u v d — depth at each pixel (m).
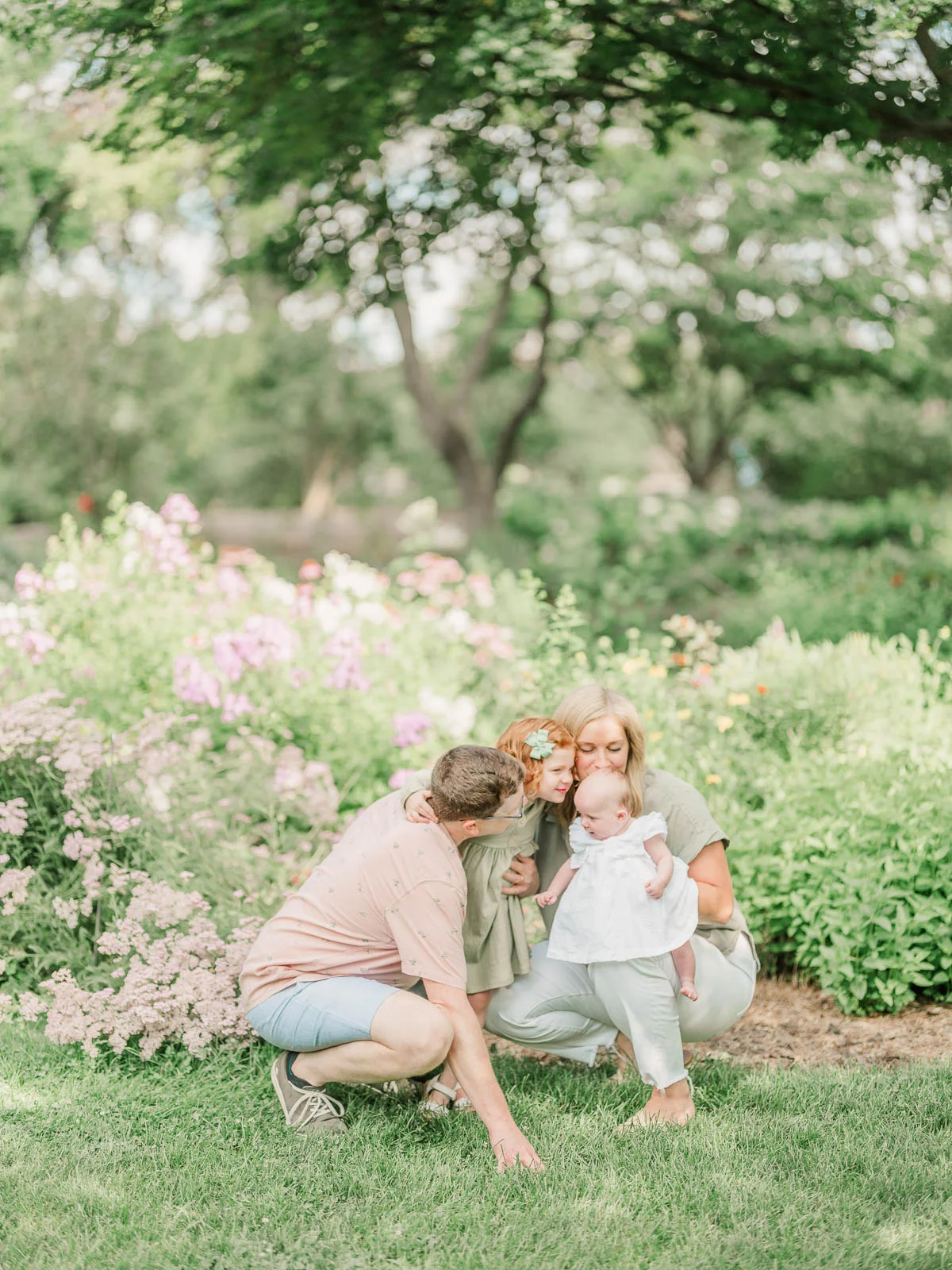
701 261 15.80
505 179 8.41
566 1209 2.97
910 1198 2.99
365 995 3.34
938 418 20.22
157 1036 3.83
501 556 13.33
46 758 4.41
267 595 6.88
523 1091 3.78
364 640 6.86
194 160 11.08
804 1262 2.73
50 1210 2.95
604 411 32.47
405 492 33.59
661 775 3.76
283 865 4.86
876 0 5.32
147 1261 2.73
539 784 3.52
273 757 5.45
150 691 6.34
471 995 3.75
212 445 23.52
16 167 8.13
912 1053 4.13
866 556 11.85
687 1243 2.82
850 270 14.13
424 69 6.55
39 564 10.07
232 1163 3.20
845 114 6.05
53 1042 3.85
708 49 5.95
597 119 8.10
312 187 7.88
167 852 4.47
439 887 3.32
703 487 23.91
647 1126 3.42
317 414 28.22
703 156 14.31
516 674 6.56
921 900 4.54
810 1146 3.29
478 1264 2.75
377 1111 3.51
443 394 26.44
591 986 3.69
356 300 8.92
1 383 16.44
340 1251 2.77
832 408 20.41
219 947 4.02
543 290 16.83
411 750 6.06
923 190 6.64
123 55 5.98
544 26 5.91
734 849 4.87
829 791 5.04
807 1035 4.35
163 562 7.07
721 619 11.05
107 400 17.25
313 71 6.31
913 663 6.32
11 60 7.07
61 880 4.46
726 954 3.74
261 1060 3.84
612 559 13.18
